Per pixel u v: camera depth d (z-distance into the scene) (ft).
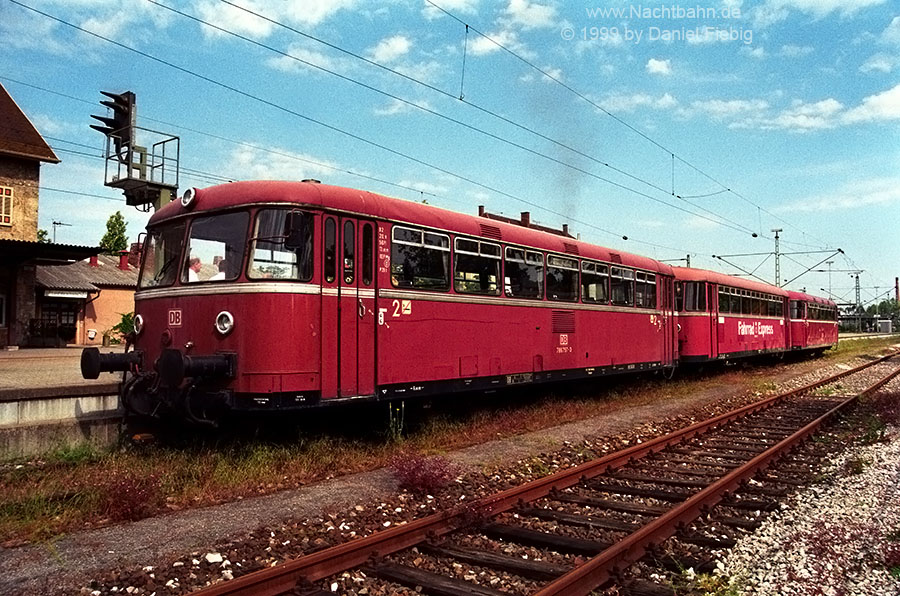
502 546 19.45
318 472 27.27
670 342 62.13
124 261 117.19
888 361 104.17
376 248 31.22
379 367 31.01
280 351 27.25
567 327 45.75
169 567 17.01
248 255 27.76
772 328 92.53
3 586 15.72
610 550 17.38
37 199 82.23
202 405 27.45
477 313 37.40
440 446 33.14
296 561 16.20
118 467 26.08
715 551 18.99
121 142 66.08
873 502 23.66
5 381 35.47
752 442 36.58
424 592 16.28
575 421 41.86
